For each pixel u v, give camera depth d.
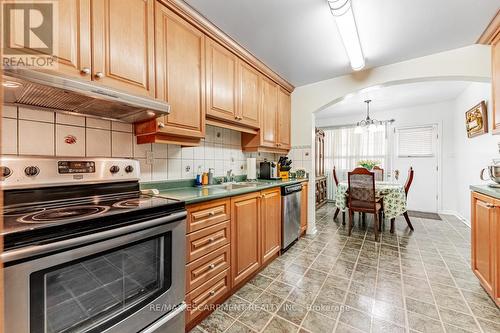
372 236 3.09
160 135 1.55
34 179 1.10
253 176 2.77
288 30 1.86
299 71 2.71
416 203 4.66
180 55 1.60
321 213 4.48
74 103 1.14
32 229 0.73
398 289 1.79
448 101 4.30
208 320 1.48
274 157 3.43
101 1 1.18
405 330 1.36
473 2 1.54
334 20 1.72
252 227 1.97
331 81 2.95
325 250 2.60
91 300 0.90
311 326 1.41
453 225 3.55
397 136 4.86
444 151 4.36
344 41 1.91
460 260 2.31
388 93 3.81
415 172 4.66
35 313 0.74
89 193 1.30
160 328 1.13
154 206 1.10
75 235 0.82
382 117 5.03
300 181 2.89
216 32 1.84
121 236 0.95
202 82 1.77
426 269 2.12
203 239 1.47
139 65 1.34
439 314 1.50
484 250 1.68
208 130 2.30
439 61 2.25
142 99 1.20
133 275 1.05
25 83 0.87
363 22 1.75
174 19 1.56
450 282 1.89
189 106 1.66
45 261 0.75
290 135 3.31
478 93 3.14
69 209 1.04
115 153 1.54
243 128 2.36
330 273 2.06
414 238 2.98
